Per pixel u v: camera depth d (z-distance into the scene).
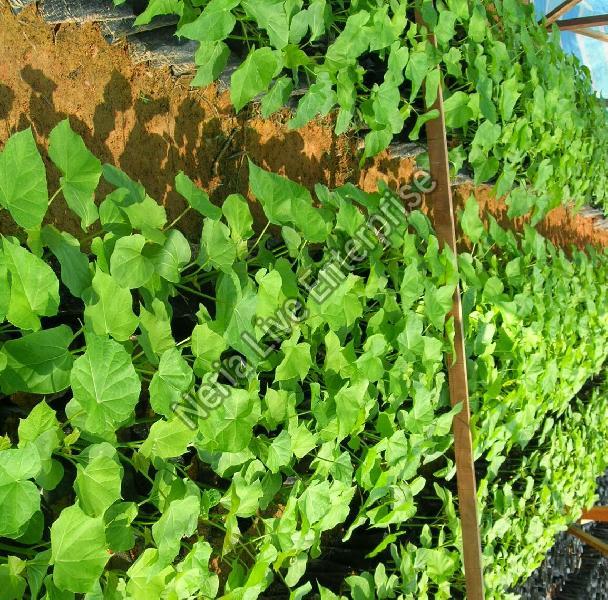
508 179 1.99
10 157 0.77
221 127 1.40
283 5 1.10
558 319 2.23
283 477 1.44
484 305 1.83
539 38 2.28
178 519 0.92
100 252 0.88
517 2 2.21
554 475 2.33
